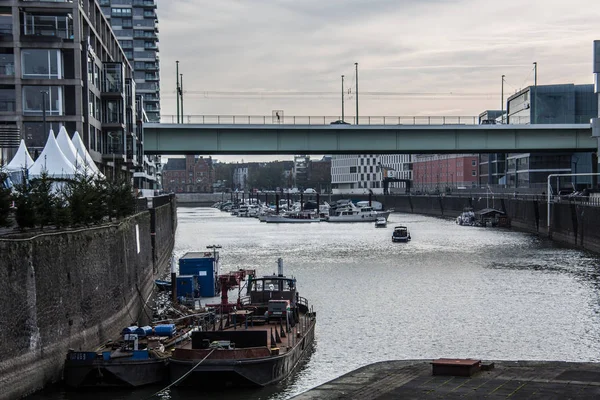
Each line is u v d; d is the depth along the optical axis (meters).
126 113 97.62
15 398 31.25
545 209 133.25
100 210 48.12
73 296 38.00
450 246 111.31
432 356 43.03
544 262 87.62
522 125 107.25
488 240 122.62
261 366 35.94
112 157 87.62
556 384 27.94
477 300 61.22
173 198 167.12
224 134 101.94
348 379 30.42
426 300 61.44
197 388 35.53
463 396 26.53
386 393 27.39
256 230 162.38
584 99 174.50
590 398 25.89
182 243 125.50
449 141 107.00
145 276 65.81
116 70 91.56
